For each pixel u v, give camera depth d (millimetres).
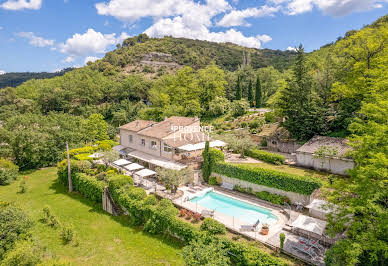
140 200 29672
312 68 67438
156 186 36438
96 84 118688
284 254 19844
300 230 22641
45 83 128875
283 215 26906
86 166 41469
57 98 103375
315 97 45594
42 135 53781
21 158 53906
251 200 30969
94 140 68000
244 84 110750
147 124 50750
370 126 17766
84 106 105250
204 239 21891
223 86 100438
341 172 32469
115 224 29250
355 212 16578
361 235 15453
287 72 104125
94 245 25078
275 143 47844
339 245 15812
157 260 22203
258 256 18734
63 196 38750
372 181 16078
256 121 58688
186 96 94000
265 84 107562
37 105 102500
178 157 39812
